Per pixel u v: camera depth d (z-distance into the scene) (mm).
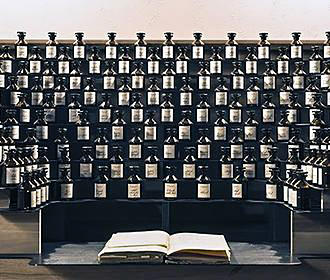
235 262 2246
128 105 2525
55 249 2457
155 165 2492
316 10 2717
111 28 2715
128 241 2311
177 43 2596
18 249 2326
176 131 2527
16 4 2707
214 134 2508
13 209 2277
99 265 2225
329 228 2314
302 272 2262
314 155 2338
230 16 2705
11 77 2492
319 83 2504
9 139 2336
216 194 2553
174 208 2605
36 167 2414
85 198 2547
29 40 2613
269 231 2604
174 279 2238
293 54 2533
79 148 2559
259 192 2566
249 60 2527
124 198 2553
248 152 2498
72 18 2713
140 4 2711
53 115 2529
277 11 2713
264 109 2500
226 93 2516
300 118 2506
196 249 2232
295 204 2301
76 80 2529
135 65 2537
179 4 2713
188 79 2533
